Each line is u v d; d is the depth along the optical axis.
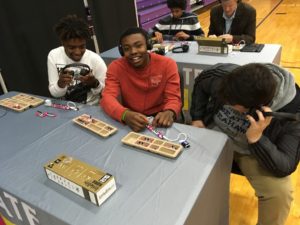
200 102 1.38
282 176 1.10
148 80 1.46
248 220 1.52
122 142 1.09
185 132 1.12
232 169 1.30
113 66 1.49
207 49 2.18
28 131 1.24
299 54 3.79
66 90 1.65
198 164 0.94
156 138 1.09
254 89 0.88
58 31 1.66
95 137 1.15
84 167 0.90
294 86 1.04
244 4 2.52
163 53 2.22
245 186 1.75
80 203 0.82
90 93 1.76
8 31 2.52
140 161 0.98
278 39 4.45
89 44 3.29
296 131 1.05
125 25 3.94
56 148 1.10
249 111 0.98
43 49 2.84
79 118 1.28
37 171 0.98
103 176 0.85
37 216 0.86
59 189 0.89
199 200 0.83
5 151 1.11
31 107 1.47
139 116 1.19
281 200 1.12
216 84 1.25
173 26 2.81
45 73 2.89
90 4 3.29
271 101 0.98
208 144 1.03
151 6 5.00
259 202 1.19
